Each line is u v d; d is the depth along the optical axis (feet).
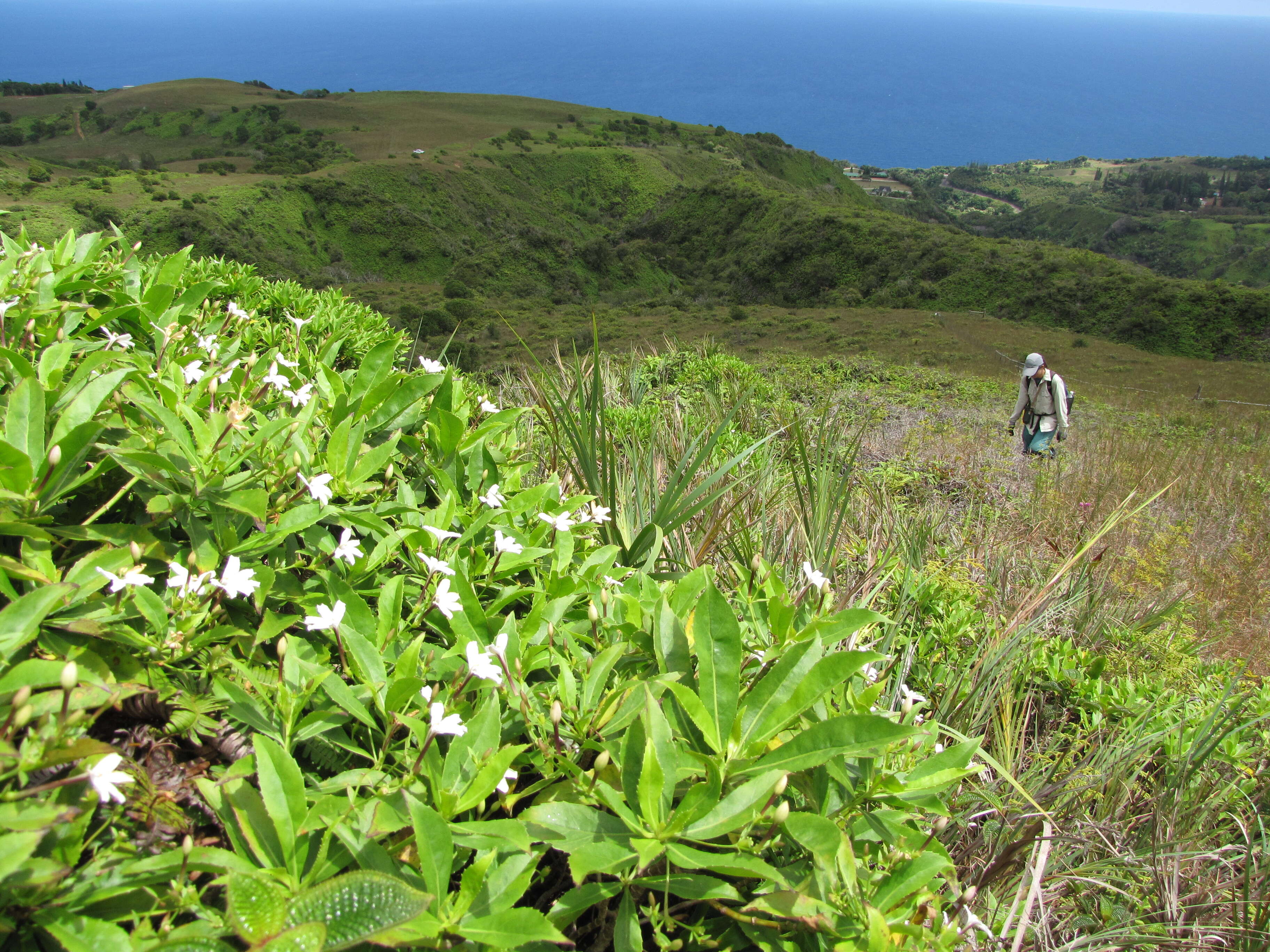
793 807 4.83
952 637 10.83
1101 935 7.09
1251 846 8.52
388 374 6.84
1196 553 21.86
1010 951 6.22
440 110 532.32
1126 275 184.65
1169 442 41.06
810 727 4.31
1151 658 13.23
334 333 11.39
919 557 13.74
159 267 9.11
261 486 5.16
